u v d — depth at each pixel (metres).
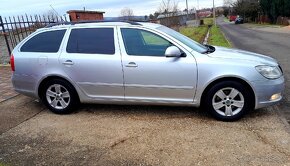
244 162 4.05
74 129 5.36
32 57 6.07
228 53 5.59
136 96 5.67
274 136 4.71
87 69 5.74
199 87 5.35
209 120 5.45
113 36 5.73
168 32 5.80
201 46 5.96
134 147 4.61
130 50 5.61
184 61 5.34
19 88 6.34
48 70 5.95
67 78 5.87
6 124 5.75
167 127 5.23
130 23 5.74
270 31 33.91
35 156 4.50
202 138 4.77
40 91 6.18
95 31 5.85
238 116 5.31
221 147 4.46
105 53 5.71
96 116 5.90
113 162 4.23
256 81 5.16
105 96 5.82
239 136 4.78
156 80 5.46
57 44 6.02
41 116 6.08
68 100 6.02
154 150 4.48
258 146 4.44
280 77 5.36
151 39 5.58
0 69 11.22
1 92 7.91
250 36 27.70
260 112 5.71
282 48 15.66
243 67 5.18
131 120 5.61
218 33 33.38
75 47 5.90
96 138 4.96
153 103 5.64
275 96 5.34
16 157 4.50
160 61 5.41
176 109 6.04
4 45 12.62
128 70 5.54
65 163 4.27
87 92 5.88
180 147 4.53
